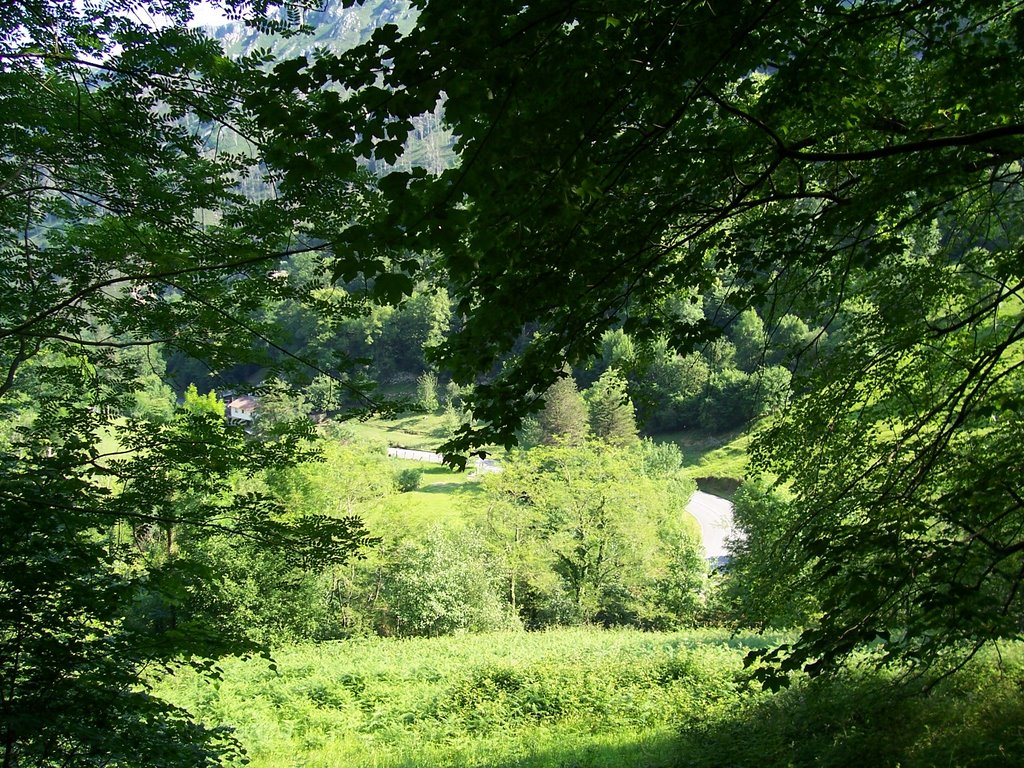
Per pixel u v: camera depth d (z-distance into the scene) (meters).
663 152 4.60
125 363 6.74
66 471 5.70
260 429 6.88
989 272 7.76
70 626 5.37
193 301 6.02
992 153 4.97
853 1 4.54
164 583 5.70
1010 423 6.92
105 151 5.32
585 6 2.96
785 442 8.66
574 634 25.58
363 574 33.00
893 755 7.35
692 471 49.16
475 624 31.84
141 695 5.66
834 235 5.87
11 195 5.64
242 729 13.42
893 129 5.44
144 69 4.70
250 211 5.63
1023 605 4.97
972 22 5.23
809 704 9.53
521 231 3.62
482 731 13.45
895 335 7.86
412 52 2.69
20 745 4.79
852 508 7.04
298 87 2.88
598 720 13.15
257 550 6.40
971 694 8.24
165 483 6.11
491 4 2.77
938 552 4.30
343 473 32.25
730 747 9.34
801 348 8.16
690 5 3.36
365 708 15.48
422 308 73.50
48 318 5.93
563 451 35.94
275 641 24.73
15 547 5.00
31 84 5.12
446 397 76.19
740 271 5.85
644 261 5.07
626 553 34.56
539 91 3.13
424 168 2.98
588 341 5.06
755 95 5.62
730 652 16.59
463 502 40.66
